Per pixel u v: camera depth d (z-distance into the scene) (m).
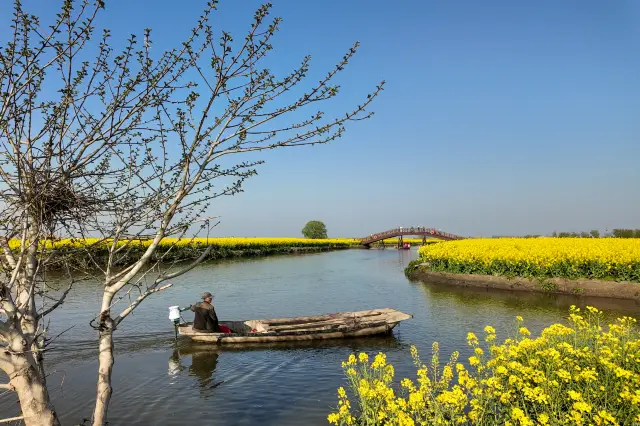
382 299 17.31
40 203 3.32
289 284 21.86
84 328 11.82
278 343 10.52
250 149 3.70
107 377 3.71
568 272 17.42
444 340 10.65
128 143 3.64
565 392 4.76
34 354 3.70
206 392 7.59
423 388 4.86
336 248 67.38
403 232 61.75
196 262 4.04
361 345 10.35
